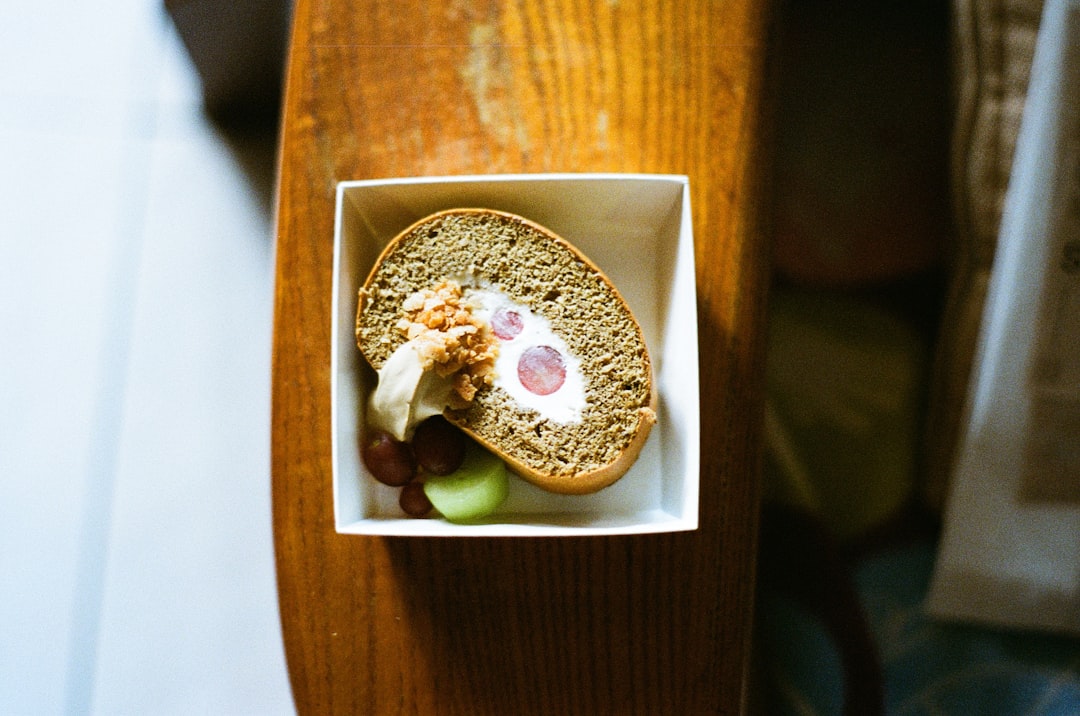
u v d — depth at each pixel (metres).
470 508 0.34
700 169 0.36
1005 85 0.48
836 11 0.55
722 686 0.35
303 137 0.36
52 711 0.57
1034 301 0.47
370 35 0.36
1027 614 0.52
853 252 0.54
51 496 0.59
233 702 0.58
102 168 0.63
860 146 0.54
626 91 0.36
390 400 0.33
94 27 0.64
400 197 0.34
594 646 0.35
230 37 0.54
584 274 0.34
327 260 0.35
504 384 0.34
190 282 0.62
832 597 0.48
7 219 0.62
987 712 0.52
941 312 0.53
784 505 0.51
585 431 0.34
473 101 0.36
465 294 0.34
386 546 0.35
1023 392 0.48
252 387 0.61
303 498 0.35
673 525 0.31
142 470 0.60
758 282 0.36
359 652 0.35
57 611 0.58
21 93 0.63
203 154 0.63
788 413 0.54
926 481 0.53
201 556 0.59
